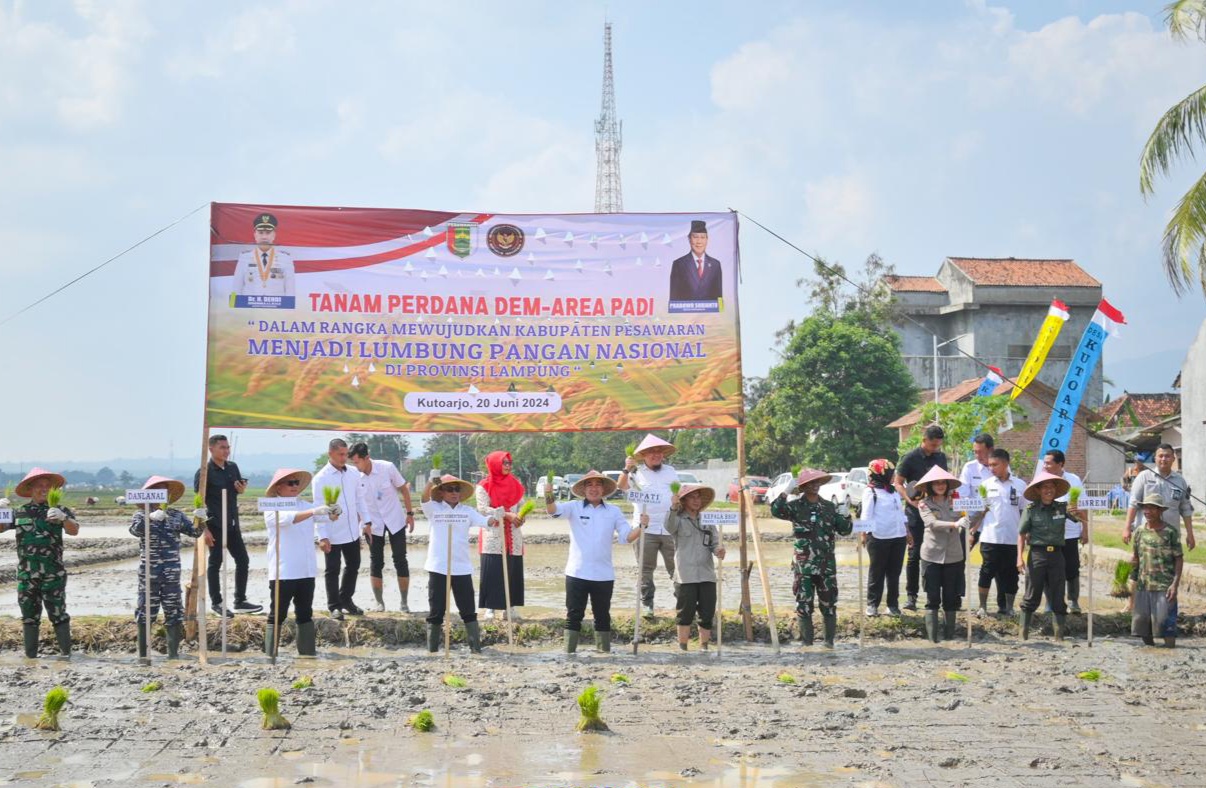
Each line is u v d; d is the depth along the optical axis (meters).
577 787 7.67
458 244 14.72
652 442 14.62
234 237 14.41
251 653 13.30
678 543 13.28
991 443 15.10
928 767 8.15
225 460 14.91
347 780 7.80
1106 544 25.75
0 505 12.82
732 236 14.83
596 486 13.13
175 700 10.15
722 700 10.39
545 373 14.70
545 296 14.73
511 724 9.45
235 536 15.02
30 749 8.53
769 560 26.11
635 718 9.65
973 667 12.13
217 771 7.99
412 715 9.72
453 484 12.98
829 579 13.74
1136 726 9.38
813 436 65.81
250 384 14.38
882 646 13.72
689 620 13.23
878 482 14.89
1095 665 12.33
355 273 14.55
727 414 14.67
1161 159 19.50
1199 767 8.14
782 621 14.52
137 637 13.38
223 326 14.36
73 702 10.17
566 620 13.50
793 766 8.19
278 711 9.32
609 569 13.13
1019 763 8.25
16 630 13.75
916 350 78.50
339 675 11.38
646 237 14.77
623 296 14.76
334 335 14.50
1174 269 19.80
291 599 12.88
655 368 14.72
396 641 13.82
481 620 14.48
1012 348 77.31
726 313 14.75
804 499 13.87
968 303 76.12
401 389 14.57
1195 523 36.81
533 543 33.56
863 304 71.50
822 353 63.88
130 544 32.84
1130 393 67.44
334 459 14.47
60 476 12.97
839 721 9.52
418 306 14.61
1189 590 18.86
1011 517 14.98
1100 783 7.75
